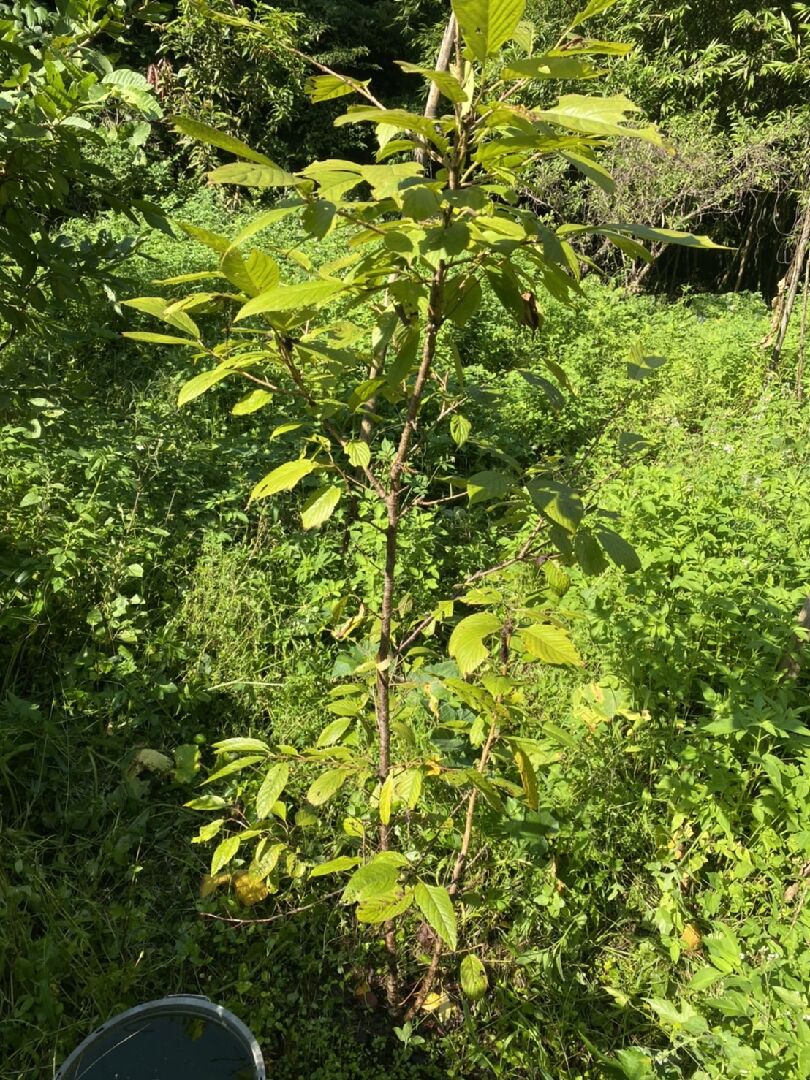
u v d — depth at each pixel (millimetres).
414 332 1545
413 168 1177
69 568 3141
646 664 3055
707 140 11844
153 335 1513
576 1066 2229
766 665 3223
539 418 5844
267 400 1679
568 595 3281
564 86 12227
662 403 6469
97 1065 1876
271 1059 2213
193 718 3160
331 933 2432
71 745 2863
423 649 2000
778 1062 1807
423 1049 2254
